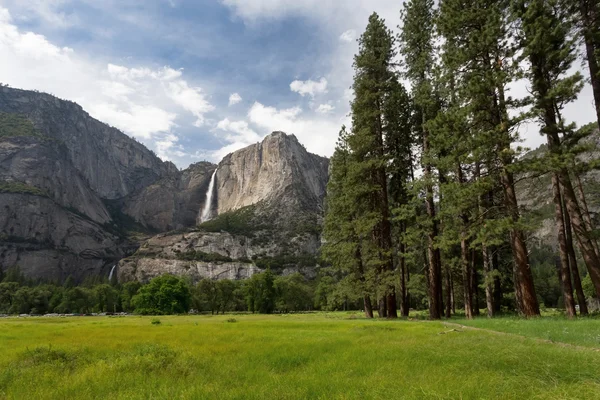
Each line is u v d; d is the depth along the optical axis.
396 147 34.56
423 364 8.25
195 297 106.31
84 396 6.96
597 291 17.70
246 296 103.69
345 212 37.22
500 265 34.06
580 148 17.84
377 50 34.09
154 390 6.90
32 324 33.69
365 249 32.72
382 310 37.59
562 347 9.61
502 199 24.36
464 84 22.14
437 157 26.25
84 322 38.44
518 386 5.91
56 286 146.88
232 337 16.62
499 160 20.50
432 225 27.89
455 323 21.67
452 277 38.62
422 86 28.16
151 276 179.38
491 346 9.88
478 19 22.00
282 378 7.58
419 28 29.73
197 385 7.10
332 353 10.79
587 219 22.69
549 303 69.75
